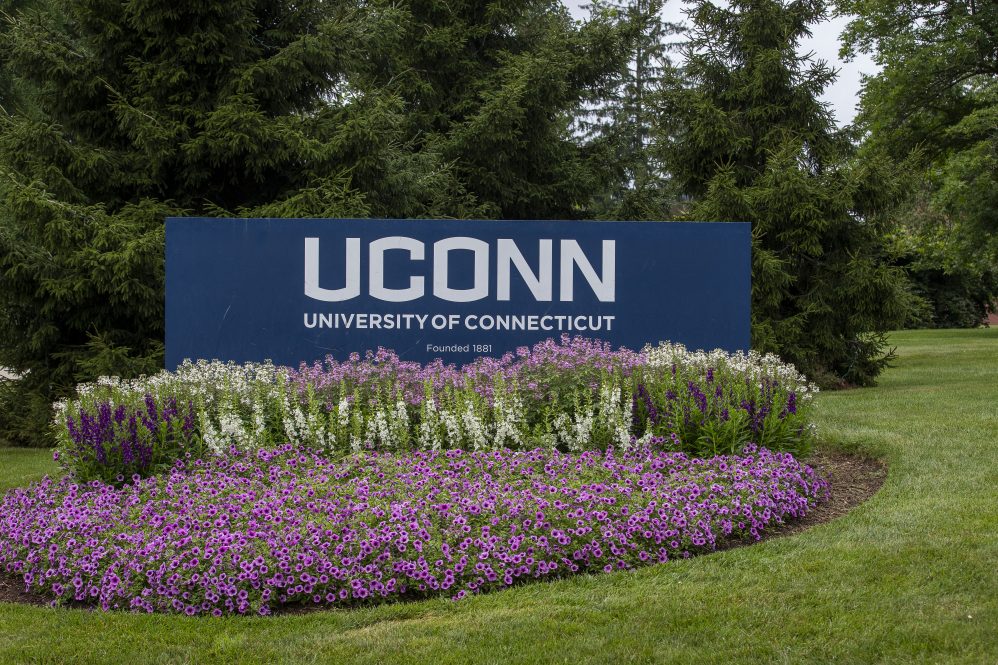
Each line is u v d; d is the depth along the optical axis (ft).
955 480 23.39
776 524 19.95
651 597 15.52
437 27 68.54
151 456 22.08
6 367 40.70
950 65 79.61
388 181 45.01
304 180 44.68
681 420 23.31
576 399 24.50
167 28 42.63
